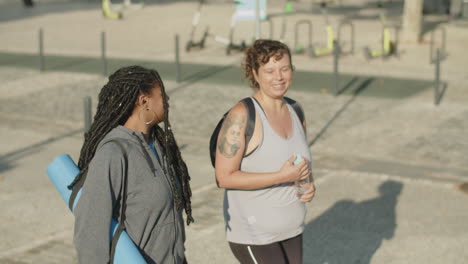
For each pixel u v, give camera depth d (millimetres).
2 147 9023
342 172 7645
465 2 22938
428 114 10688
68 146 9109
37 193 7059
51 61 16859
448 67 15242
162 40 20359
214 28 22625
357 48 18078
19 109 11531
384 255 5348
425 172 7645
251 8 19766
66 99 12391
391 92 12484
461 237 5691
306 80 13781
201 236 5758
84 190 2445
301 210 3400
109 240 2459
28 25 25188
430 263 5184
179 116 10750
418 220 6113
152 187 2555
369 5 31078
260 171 3273
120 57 17266
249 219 3334
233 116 3242
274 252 3355
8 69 15781
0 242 5672
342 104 11539
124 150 2498
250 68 3371
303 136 3410
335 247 5523
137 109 2613
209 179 7480
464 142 8977
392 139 9219
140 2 33938
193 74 14641
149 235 2586
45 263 5219
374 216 6227
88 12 29797
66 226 6102
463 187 7035
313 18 25625
